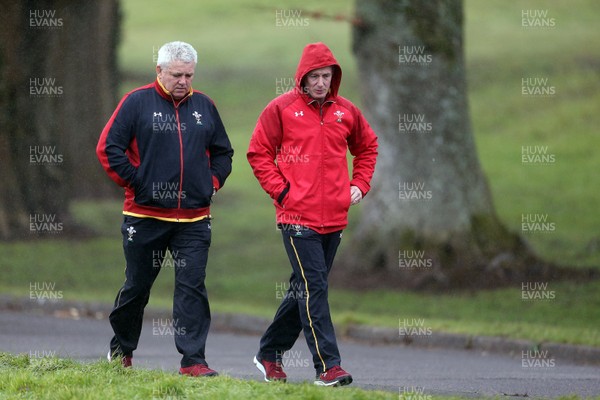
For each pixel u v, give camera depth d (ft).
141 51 511.81
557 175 300.61
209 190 86.58
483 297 180.75
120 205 293.64
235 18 561.84
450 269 194.08
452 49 197.77
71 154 294.25
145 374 81.41
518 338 141.08
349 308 179.11
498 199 282.36
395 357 133.28
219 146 88.33
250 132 391.65
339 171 86.79
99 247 235.81
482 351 142.61
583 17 476.13
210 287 206.08
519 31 464.24
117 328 88.99
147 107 85.10
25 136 240.94
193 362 84.33
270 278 214.28
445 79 197.36
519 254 196.54
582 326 154.81
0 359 90.43
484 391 95.71
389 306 178.40
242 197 312.50
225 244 253.65
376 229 200.54
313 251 85.71
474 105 378.53
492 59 425.28
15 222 238.89
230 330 165.68
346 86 415.85
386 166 199.93
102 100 304.91
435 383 102.42
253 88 445.37
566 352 135.13
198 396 72.74
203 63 487.20
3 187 237.66
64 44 290.97
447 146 197.98
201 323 85.87
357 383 99.60
